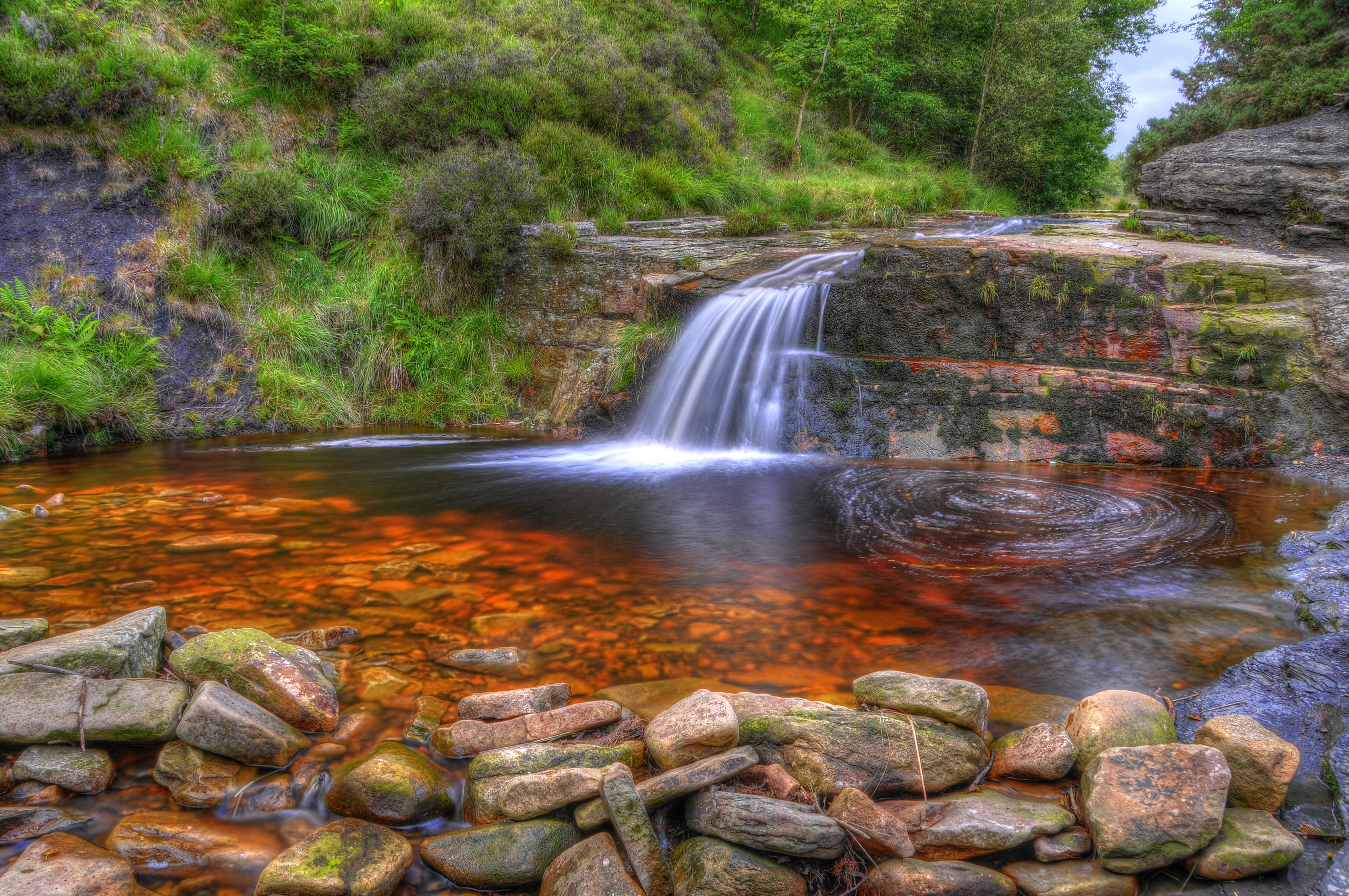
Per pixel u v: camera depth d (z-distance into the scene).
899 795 2.04
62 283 7.57
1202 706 2.43
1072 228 10.53
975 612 3.18
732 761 2.01
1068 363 6.91
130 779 2.07
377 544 4.04
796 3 17.53
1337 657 2.61
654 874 1.77
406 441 7.55
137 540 3.99
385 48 11.77
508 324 9.29
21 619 2.79
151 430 7.34
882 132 18.78
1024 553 3.98
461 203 8.91
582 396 8.11
